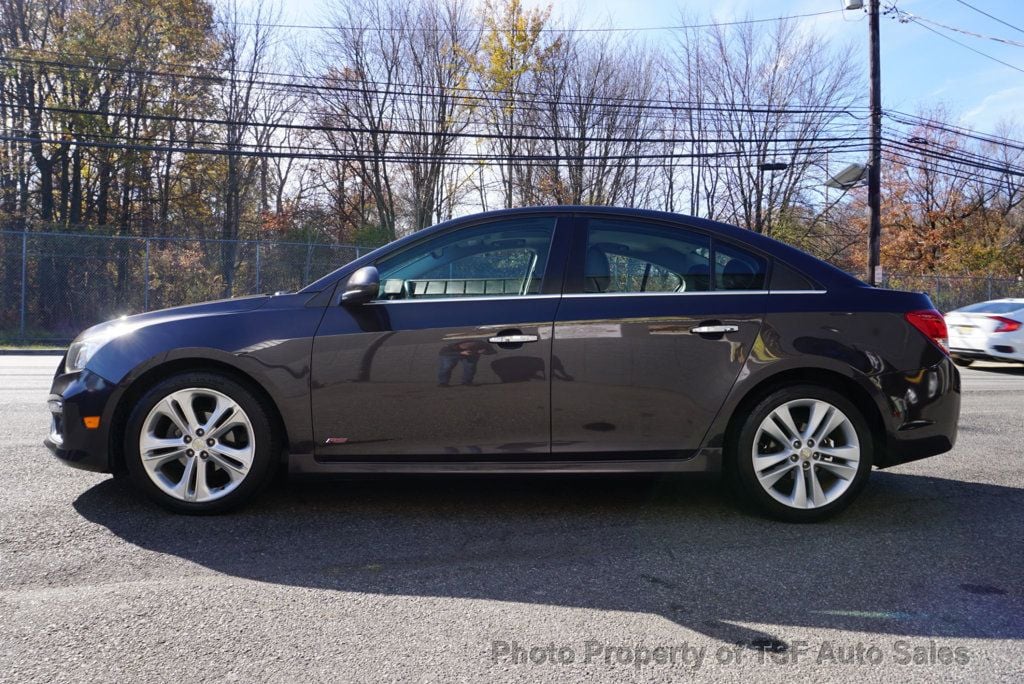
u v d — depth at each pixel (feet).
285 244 59.93
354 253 61.62
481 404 12.49
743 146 102.94
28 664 7.56
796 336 12.78
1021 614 9.27
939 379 13.15
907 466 17.65
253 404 12.42
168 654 7.84
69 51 76.38
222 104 89.45
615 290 12.91
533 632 8.57
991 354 42.91
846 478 12.85
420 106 90.79
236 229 94.07
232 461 12.55
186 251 59.11
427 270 13.01
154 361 12.34
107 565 10.34
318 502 13.62
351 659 7.82
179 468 12.98
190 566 10.39
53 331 57.36
